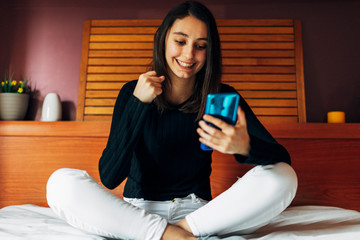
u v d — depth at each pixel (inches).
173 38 44.2
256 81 94.7
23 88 92.5
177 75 45.8
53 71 96.8
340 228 42.6
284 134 79.0
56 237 38.9
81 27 98.6
